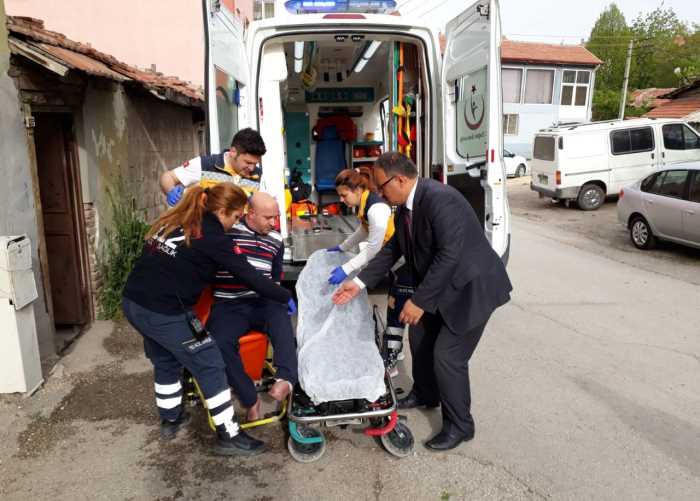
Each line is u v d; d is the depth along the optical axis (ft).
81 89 16.63
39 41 15.08
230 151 13.41
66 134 16.29
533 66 92.79
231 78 16.69
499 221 14.94
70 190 16.47
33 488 9.69
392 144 18.83
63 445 11.00
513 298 20.57
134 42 41.78
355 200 12.25
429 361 11.64
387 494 9.43
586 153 44.19
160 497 9.45
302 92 25.66
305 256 16.97
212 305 10.94
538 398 12.68
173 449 10.88
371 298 19.42
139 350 15.58
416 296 9.60
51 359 14.52
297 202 23.52
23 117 13.53
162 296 9.61
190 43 41.93
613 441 10.91
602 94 124.36
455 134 17.26
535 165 47.80
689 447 10.66
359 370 9.78
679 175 27.73
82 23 41.27
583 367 14.35
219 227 9.74
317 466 10.27
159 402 10.78
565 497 9.25
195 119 33.42
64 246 16.57
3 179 12.62
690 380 13.56
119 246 18.72
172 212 9.75
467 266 9.71
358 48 22.08
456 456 10.48
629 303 19.93
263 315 11.03
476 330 10.09
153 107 24.88
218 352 10.15
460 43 16.43
